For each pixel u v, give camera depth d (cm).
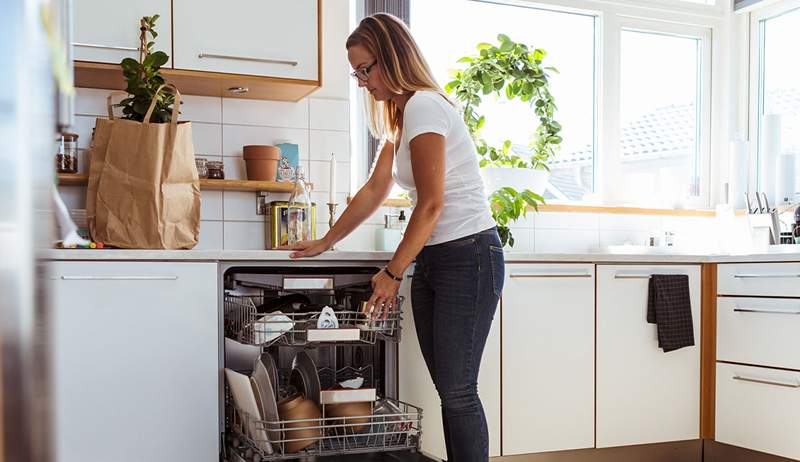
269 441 215
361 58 223
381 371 267
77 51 255
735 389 296
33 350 62
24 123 61
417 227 210
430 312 231
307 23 282
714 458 309
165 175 242
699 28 415
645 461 303
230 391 237
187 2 268
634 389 296
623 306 294
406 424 240
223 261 236
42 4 65
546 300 281
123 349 221
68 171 270
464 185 219
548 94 352
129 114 257
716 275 306
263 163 294
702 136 417
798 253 272
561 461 287
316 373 241
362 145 340
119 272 221
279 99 308
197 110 298
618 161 392
